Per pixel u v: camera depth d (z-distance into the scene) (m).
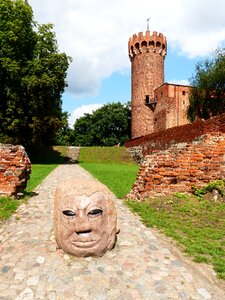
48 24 35.72
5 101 33.31
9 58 31.52
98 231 5.59
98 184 6.04
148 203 10.63
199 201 10.66
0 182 10.75
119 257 5.67
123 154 42.66
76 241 5.52
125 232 7.18
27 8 33.81
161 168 11.67
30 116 33.59
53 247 6.00
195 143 11.97
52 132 36.31
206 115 43.44
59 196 5.84
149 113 57.34
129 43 60.44
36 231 7.12
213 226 8.16
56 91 35.62
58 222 5.72
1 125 32.66
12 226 7.67
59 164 34.19
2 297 4.31
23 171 11.16
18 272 5.05
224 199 10.55
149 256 5.79
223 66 40.78
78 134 79.31
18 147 11.25
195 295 4.49
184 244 6.59
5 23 32.25
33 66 32.84
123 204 10.66
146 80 57.62
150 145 35.72
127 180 17.58
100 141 78.31
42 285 4.65
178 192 11.51
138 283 4.75
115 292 4.49
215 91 42.16
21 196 11.09
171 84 52.62
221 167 11.56
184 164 11.71
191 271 5.29
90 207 5.57
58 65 34.38
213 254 6.06
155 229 7.70
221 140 11.89
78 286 4.62
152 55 57.84
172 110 52.44
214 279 5.07
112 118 76.56
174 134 29.19
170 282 4.81
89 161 39.62
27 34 34.53
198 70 43.78
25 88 32.47
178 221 8.54
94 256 5.60
